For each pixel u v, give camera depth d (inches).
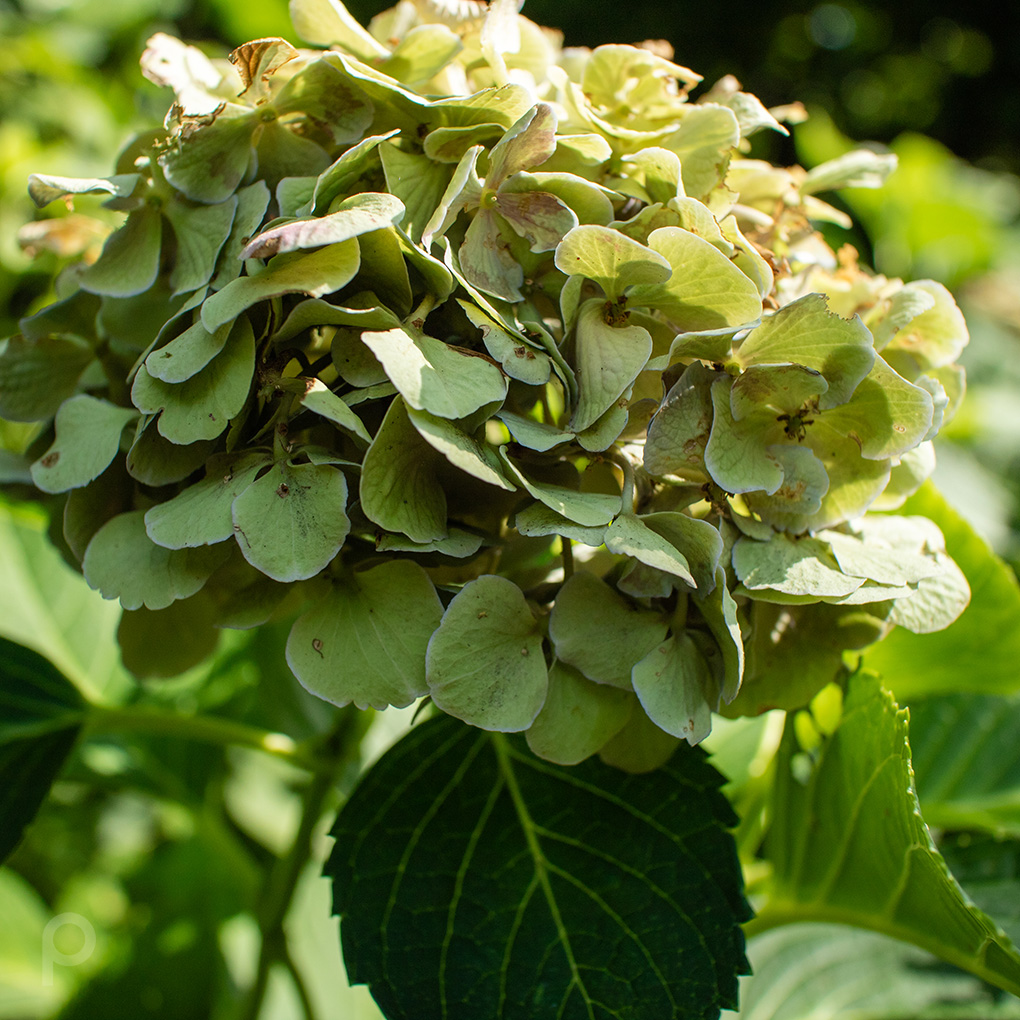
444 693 16.3
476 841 18.0
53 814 32.6
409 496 16.3
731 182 17.9
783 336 16.5
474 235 16.7
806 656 17.6
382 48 17.6
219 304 16.2
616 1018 17.3
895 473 17.7
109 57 43.0
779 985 22.0
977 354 50.8
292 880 20.1
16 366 18.2
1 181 31.5
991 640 20.3
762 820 21.7
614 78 17.6
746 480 16.6
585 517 16.1
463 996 17.5
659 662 16.5
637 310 16.7
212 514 16.3
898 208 49.2
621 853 17.9
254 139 17.2
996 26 149.6
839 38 146.4
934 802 22.1
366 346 16.3
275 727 23.0
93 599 24.2
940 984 21.6
